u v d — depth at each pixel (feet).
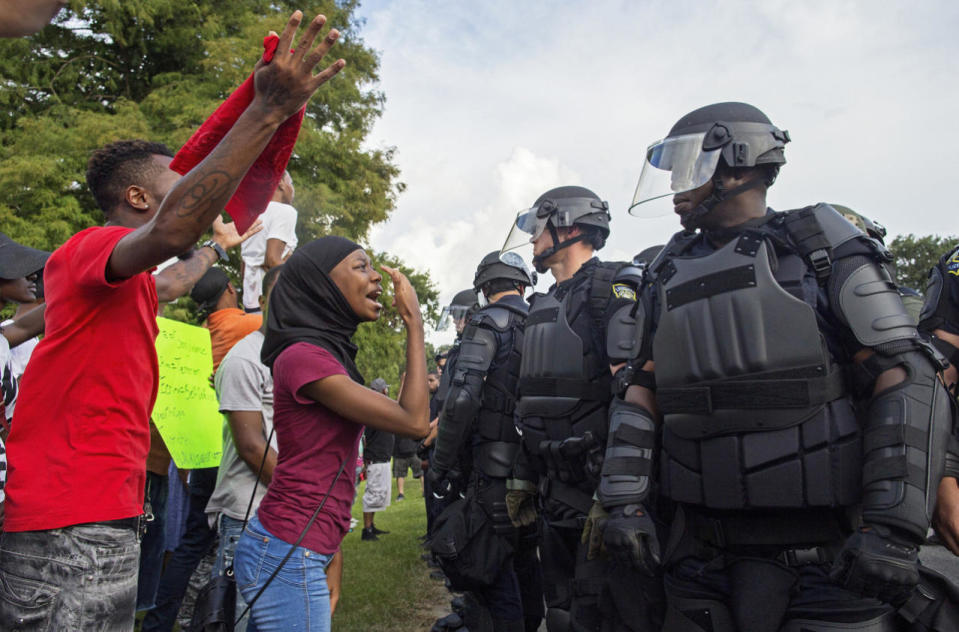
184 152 5.29
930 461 5.55
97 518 5.83
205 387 11.53
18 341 9.02
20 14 4.12
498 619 10.88
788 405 5.95
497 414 11.06
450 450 11.11
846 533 6.05
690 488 6.48
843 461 5.88
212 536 11.55
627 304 8.69
